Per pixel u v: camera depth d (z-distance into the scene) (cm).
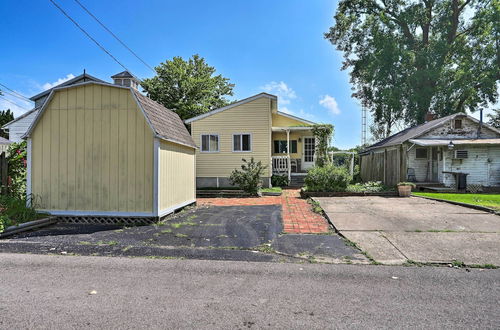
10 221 574
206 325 250
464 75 2467
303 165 1806
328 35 3033
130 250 473
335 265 408
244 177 1271
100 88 698
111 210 685
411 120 2681
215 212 829
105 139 693
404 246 487
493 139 1497
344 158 2295
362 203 952
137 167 682
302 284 342
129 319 259
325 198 1094
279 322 255
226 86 3138
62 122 702
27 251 465
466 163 1440
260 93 1577
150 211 677
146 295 311
